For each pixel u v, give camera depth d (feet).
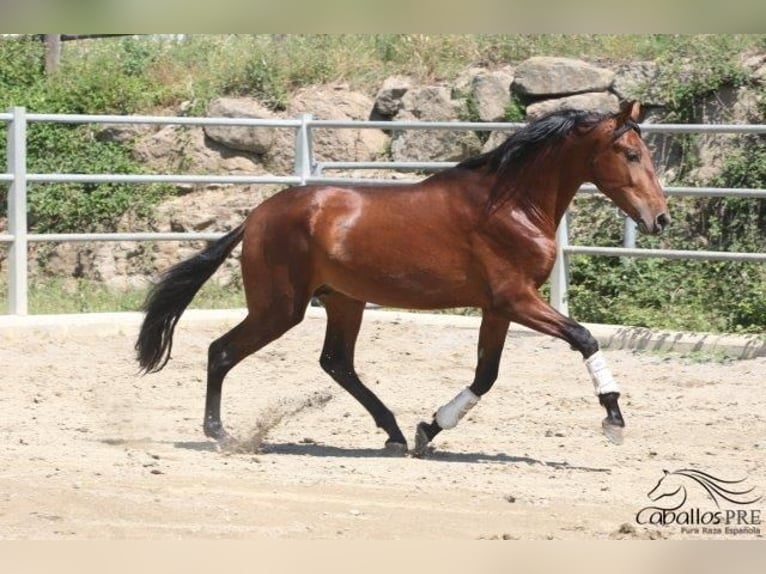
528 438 37.45
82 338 50.62
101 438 35.55
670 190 49.21
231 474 30.71
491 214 33.27
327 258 34.12
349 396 43.50
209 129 68.90
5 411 38.96
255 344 34.83
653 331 49.73
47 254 66.33
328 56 72.49
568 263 53.88
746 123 59.82
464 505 28.19
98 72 73.77
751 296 51.47
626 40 66.90
